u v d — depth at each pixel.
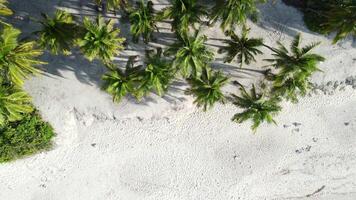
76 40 20.30
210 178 25.34
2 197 24.50
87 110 24.25
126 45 23.67
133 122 24.78
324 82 25.23
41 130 23.66
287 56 20.77
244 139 25.44
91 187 24.84
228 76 24.61
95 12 23.47
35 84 23.72
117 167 24.92
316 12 23.80
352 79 25.30
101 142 24.73
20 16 23.20
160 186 25.16
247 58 21.86
